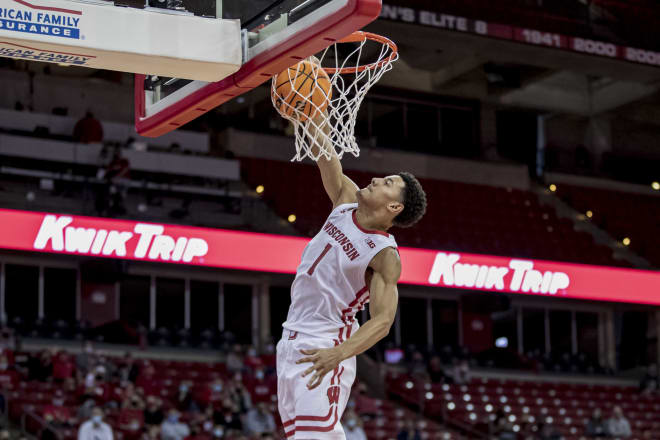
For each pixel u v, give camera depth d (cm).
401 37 2112
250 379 1808
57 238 1758
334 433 353
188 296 2169
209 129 2525
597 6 2230
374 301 346
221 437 1473
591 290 2220
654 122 2877
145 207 2125
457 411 1948
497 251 2455
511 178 2769
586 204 2769
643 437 2000
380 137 2680
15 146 2073
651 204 2866
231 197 2252
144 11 372
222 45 378
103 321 2066
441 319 2395
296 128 413
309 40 348
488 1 2116
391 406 1916
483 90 2756
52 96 2386
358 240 358
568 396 2186
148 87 438
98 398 1527
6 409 1460
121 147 2195
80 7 365
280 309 2275
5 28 353
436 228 2461
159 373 1769
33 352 1748
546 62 2316
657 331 2483
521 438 1847
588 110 2881
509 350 2353
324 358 329
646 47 2262
